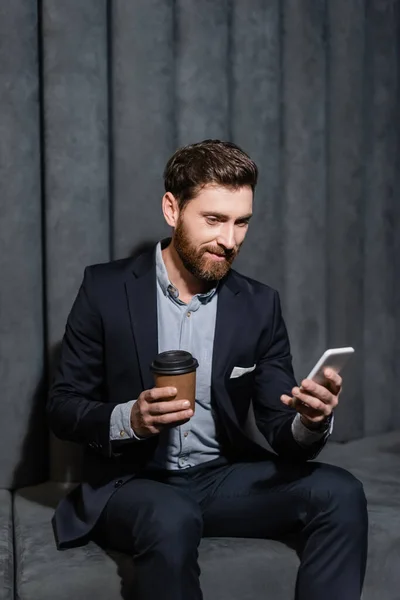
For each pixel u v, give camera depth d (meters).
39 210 1.78
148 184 1.83
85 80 1.76
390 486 1.80
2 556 1.49
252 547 1.50
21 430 1.79
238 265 1.94
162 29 1.81
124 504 1.40
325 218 2.02
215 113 1.87
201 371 1.54
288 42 1.95
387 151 2.08
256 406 1.61
